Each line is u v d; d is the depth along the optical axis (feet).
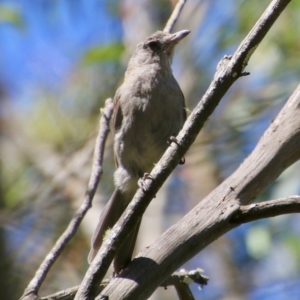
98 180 22.49
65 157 39.63
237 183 17.03
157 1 42.32
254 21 41.04
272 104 40.93
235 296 44.11
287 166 17.24
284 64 41.16
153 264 16.29
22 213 36.70
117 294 15.99
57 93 45.11
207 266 46.37
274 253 41.01
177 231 16.70
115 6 42.16
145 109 29.71
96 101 43.65
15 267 35.73
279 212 16.34
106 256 16.55
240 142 41.57
